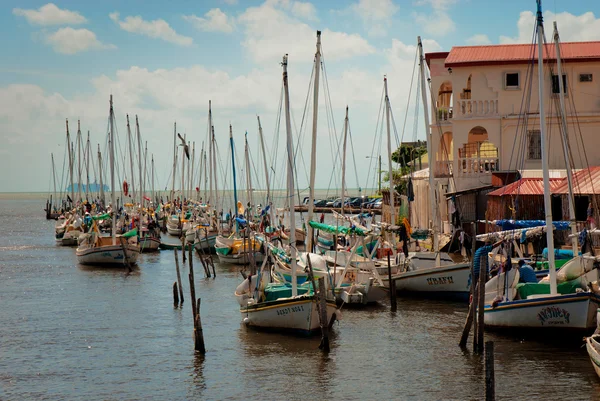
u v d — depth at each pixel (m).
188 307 33.53
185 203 95.38
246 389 20.80
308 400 19.77
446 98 55.97
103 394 20.69
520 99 47.28
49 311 32.94
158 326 29.30
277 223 70.62
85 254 50.16
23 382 21.95
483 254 23.98
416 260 35.53
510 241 28.67
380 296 32.59
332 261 36.62
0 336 27.89
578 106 46.62
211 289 39.03
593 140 46.44
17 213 144.25
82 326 29.55
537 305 24.06
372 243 42.62
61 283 42.00
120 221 69.12
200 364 23.44
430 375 21.66
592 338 20.75
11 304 34.88
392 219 43.62
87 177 89.00
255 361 23.52
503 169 47.22
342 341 25.95
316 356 23.92
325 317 24.27
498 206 41.28
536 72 46.84
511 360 22.66
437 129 52.00
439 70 54.03
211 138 68.19
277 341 25.97
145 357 24.47
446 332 27.05
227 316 31.05
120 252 49.53
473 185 47.31
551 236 24.02
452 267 33.38
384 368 22.47
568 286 24.84
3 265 50.94
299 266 32.44
